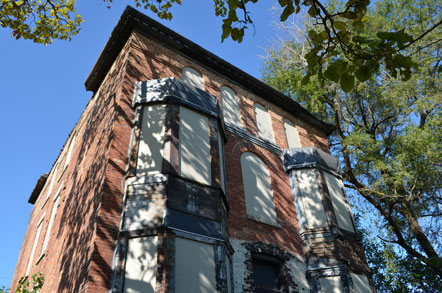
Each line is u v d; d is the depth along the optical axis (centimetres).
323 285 1120
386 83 1731
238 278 949
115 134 958
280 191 1314
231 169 1191
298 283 1098
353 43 396
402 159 1525
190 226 827
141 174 886
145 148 936
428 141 1453
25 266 1694
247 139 1349
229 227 1031
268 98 1606
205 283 779
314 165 1410
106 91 1295
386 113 1816
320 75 403
